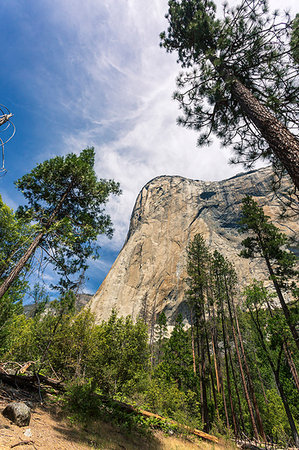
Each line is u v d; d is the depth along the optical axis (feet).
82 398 22.13
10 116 11.00
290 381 70.69
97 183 33.42
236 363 91.97
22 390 22.50
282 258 54.13
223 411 73.61
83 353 36.22
